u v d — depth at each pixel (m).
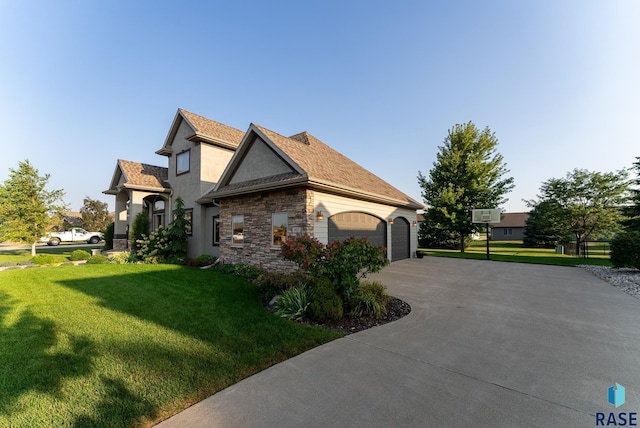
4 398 2.88
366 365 3.67
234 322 5.27
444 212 21.50
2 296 7.10
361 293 6.18
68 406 2.76
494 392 3.05
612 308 6.46
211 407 2.76
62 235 30.25
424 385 3.18
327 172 11.26
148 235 16.62
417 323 5.41
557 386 3.19
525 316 5.86
